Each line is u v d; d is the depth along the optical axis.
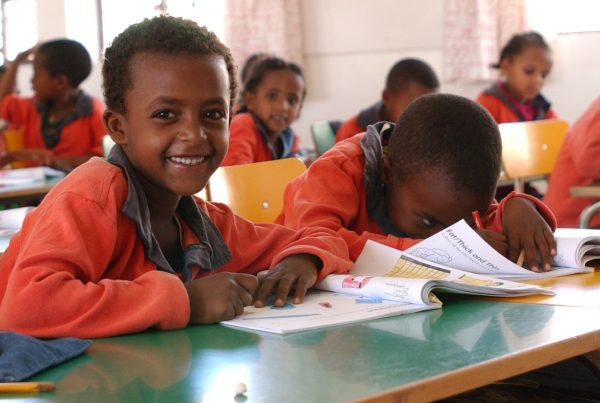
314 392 0.84
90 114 4.91
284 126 3.88
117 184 1.30
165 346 1.06
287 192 1.86
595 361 1.11
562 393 1.42
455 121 1.62
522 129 3.63
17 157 4.52
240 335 1.10
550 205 3.31
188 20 1.38
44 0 7.83
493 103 4.93
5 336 1.00
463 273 1.38
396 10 6.29
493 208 1.72
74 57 4.88
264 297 1.27
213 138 1.34
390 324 1.12
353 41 6.56
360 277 1.33
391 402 0.84
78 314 1.12
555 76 5.52
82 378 0.93
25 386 0.89
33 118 5.01
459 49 5.86
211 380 0.90
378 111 4.42
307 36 6.78
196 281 1.20
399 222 1.71
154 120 1.32
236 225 1.55
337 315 1.18
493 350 0.97
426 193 1.63
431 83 4.35
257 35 6.79
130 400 0.85
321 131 5.15
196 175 1.34
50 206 1.25
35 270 1.15
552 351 1.00
